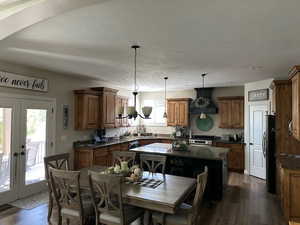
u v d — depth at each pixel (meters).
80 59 3.69
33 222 3.23
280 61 3.79
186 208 2.74
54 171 2.54
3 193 3.85
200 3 1.87
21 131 4.16
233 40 2.77
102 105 5.75
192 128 7.65
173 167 4.49
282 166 3.40
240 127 6.57
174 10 2.00
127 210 2.57
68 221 2.84
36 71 4.43
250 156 6.06
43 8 1.64
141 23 2.28
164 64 4.05
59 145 4.95
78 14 2.05
